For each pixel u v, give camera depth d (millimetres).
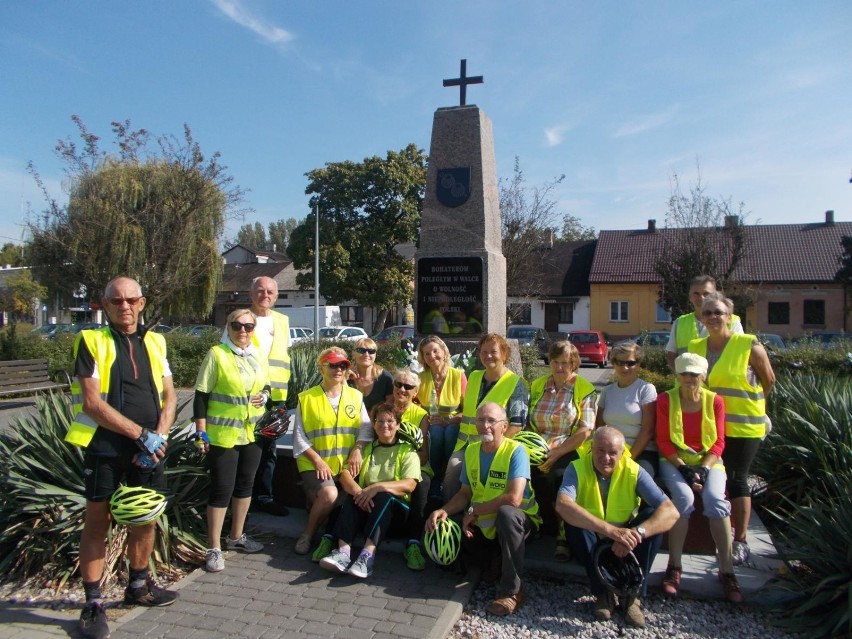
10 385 11445
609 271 32625
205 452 4234
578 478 3852
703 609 3721
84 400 3400
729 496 4223
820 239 31297
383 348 13383
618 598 3701
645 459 4238
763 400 4309
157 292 16047
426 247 8164
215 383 4254
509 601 3674
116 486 3557
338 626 3443
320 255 28234
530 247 21188
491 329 8023
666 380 12969
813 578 3820
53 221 15625
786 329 30047
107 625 3416
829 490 5074
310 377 9633
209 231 17781
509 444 4070
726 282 19484
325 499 4316
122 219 15633
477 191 8031
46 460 4496
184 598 3791
